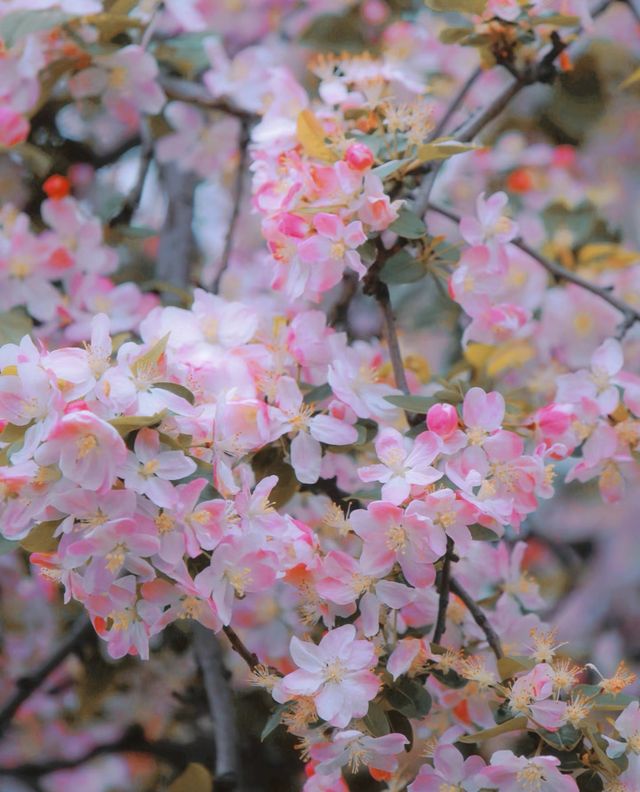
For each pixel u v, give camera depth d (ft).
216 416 6.09
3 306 6.98
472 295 6.44
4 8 6.79
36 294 6.99
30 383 5.97
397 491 6.08
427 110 6.43
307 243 6.25
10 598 7.64
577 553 10.03
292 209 6.28
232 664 7.54
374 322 7.65
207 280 7.69
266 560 6.04
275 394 6.29
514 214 7.51
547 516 9.68
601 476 6.52
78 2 6.78
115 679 7.33
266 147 6.51
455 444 6.14
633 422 6.48
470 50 7.68
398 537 6.07
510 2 6.56
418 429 6.26
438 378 6.45
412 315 7.57
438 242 6.46
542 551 8.93
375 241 6.38
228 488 6.04
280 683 6.10
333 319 7.10
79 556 5.94
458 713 6.30
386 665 6.17
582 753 6.07
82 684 7.32
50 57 6.91
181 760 7.57
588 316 7.29
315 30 7.54
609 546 9.98
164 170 7.63
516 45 6.68
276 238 6.33
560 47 6.66
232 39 7.92
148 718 7.59
